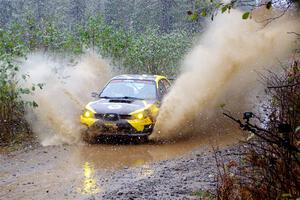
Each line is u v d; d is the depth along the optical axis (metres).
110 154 17.20
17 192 12.06
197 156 16.22
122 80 22.55
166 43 37.88
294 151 5.98
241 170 10.46
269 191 7.41
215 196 10.04
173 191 11.48
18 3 52.66
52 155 16.84
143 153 17.44
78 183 12.92
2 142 18.94
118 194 11.38
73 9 83.75
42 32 29.50
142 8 82.44
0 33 24.36
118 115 19.20
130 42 34.59
